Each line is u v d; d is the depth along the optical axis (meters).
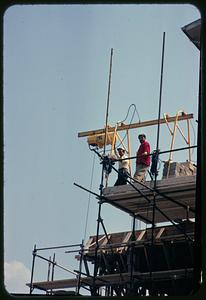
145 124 40.75
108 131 41.22
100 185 39.84
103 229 40.59
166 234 43.66
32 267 40.91
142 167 39.16
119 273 43.19
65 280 42.47
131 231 44.19
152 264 42.66
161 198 39.38
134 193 39.03
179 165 39.72
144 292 41.34
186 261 41.41
